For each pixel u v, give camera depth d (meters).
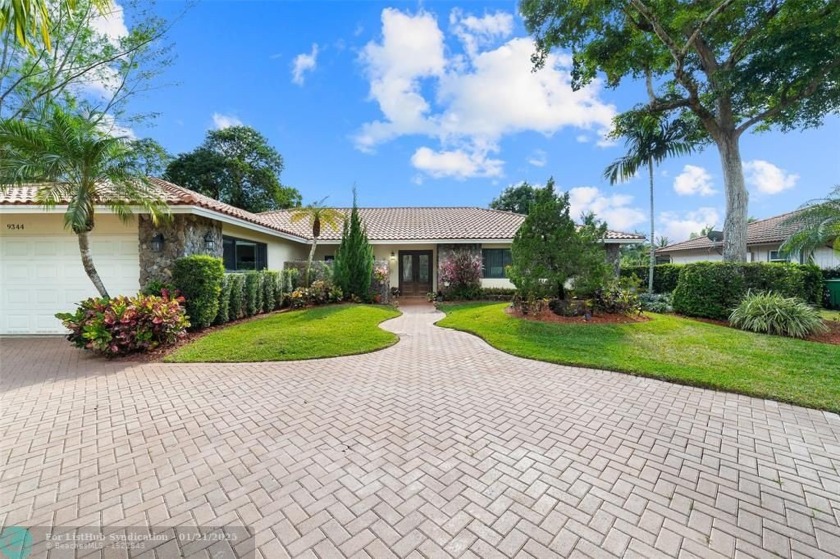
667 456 3.21
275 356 6.66
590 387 5.06
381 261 16.14
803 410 4.23
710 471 2.98
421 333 9.08
